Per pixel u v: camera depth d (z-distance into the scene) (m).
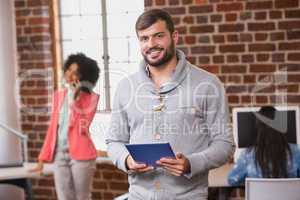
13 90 5.05
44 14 4.96
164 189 2.38
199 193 2.40
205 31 4.41
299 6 4.21
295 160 3.16
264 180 2.89
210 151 2.33
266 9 4.27
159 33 2.33
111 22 4.95
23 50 5.03
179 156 2.25
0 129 5.04
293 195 2.90
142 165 2.32
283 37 4.26
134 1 4.85
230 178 3.31
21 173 4.07
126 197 3.31
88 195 4.01
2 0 5.01
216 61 4.41
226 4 4.34
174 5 4.46
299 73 4.25
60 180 3.97
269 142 3.17
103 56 4.99
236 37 4.35
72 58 4.03
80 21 5.07
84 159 3.92
